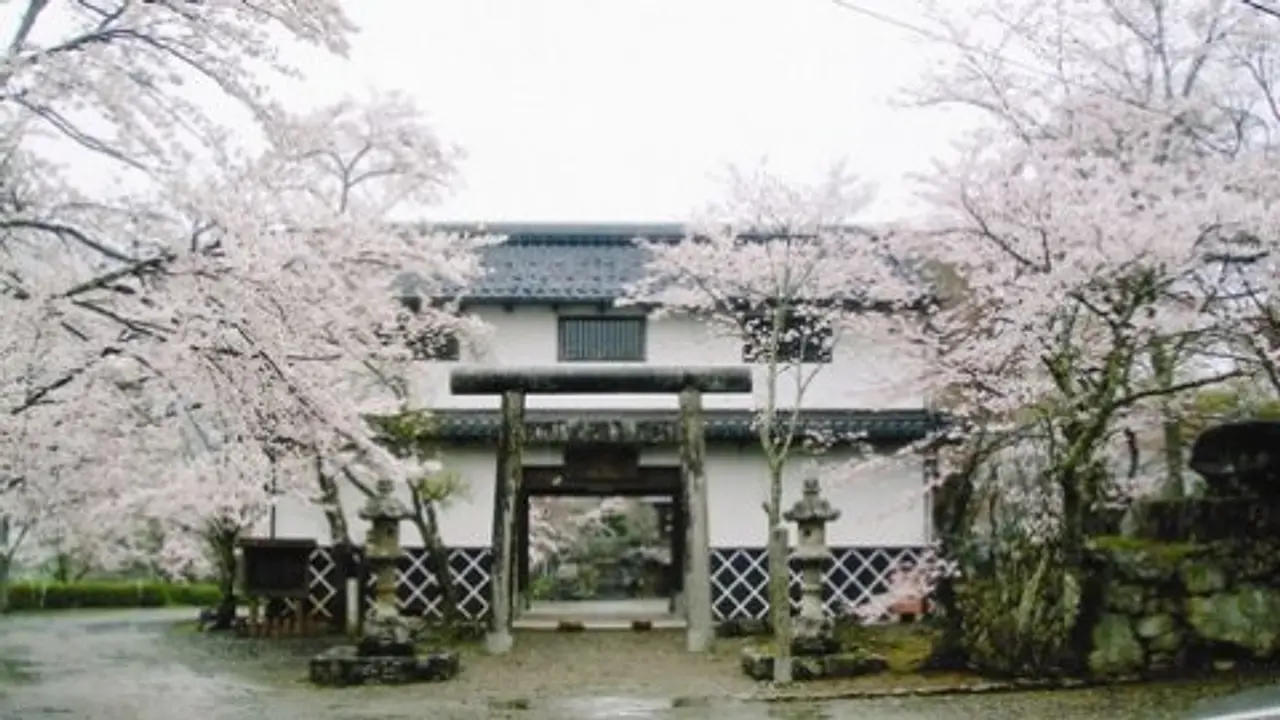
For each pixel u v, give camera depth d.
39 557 30.89
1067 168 13.22
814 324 19.64
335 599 19.36
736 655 15.34
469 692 12.78
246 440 10.15
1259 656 12.73
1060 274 12.09
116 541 23.66
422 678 13.55
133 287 9.11
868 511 19.70
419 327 17.67
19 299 9.09
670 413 18.95
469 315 19.56
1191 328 12.60
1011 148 13.84
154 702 12.15
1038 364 13.83
